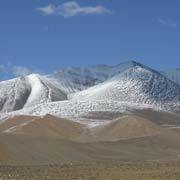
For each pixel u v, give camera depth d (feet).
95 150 328.70
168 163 239.30
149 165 226.17
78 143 323.16
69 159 277.23
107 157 313.53
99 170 202.28
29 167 214.90
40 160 258.78
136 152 378.94
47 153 276.00
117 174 187.21
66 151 293.23
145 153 383.65
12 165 224.94
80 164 233.35
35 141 286.66
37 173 190.90
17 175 182.91
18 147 268.82
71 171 198.29
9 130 565.12
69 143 311.47
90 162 253.03
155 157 352.90
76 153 299.38
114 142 398.01
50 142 295.28
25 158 255.29
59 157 276.21
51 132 559.38
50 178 174.91
